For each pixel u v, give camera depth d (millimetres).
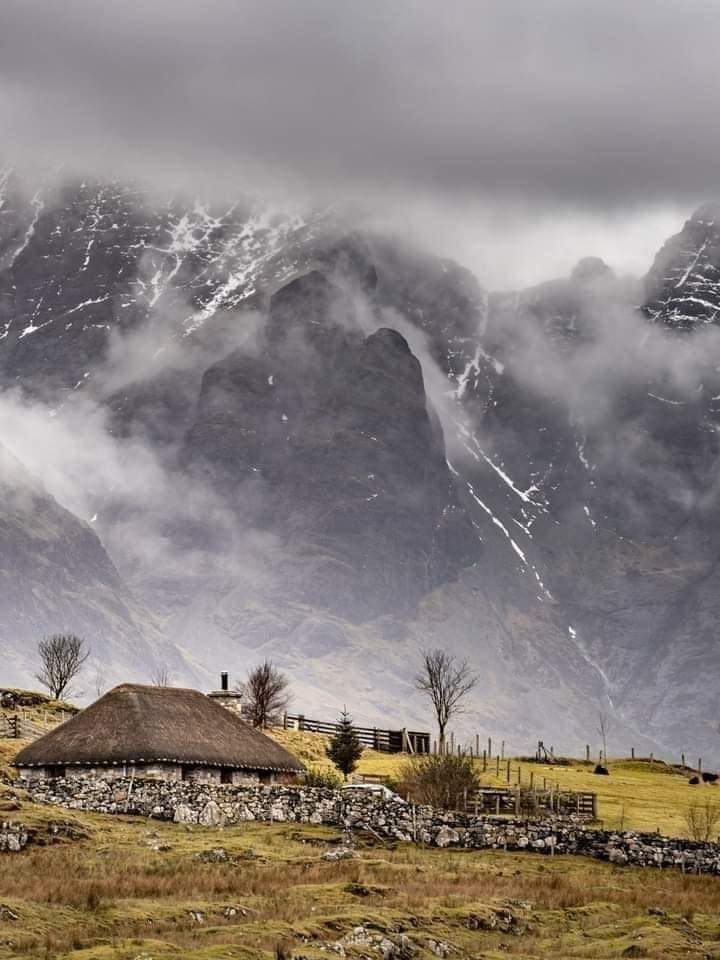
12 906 58688
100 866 70625
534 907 69188
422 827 86938
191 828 85750
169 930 58281
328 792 88812
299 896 65938
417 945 58750
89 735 100250
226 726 105562
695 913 69688
